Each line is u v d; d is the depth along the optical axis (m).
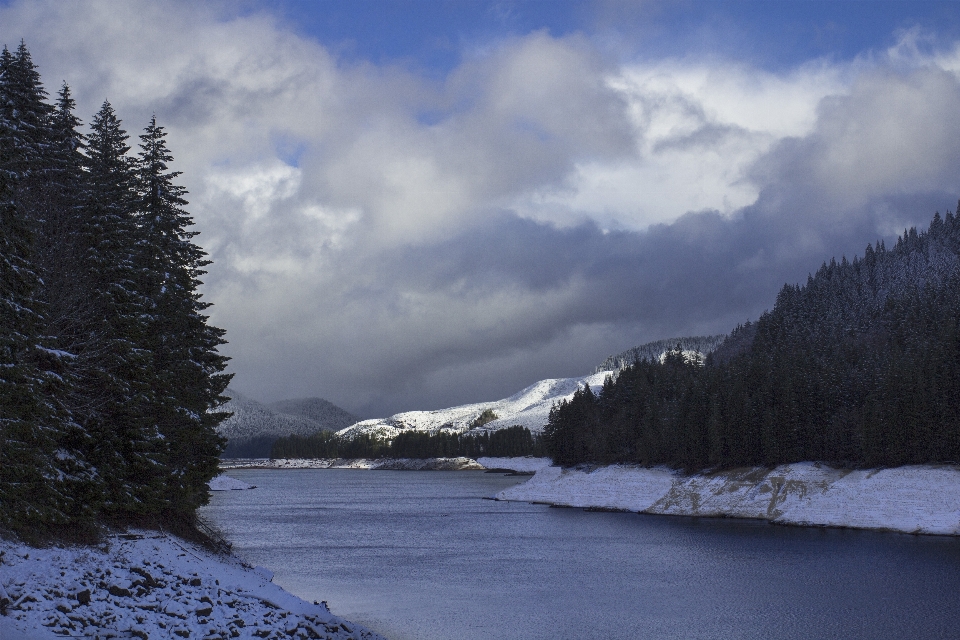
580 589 56.50
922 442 104.31
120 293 45.59
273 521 111.25
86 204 45.81
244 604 38.28
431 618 46.47
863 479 105.56
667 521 108.75
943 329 136.00
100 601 31.61
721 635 42.69
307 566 67.50
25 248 36.06
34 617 27.64
